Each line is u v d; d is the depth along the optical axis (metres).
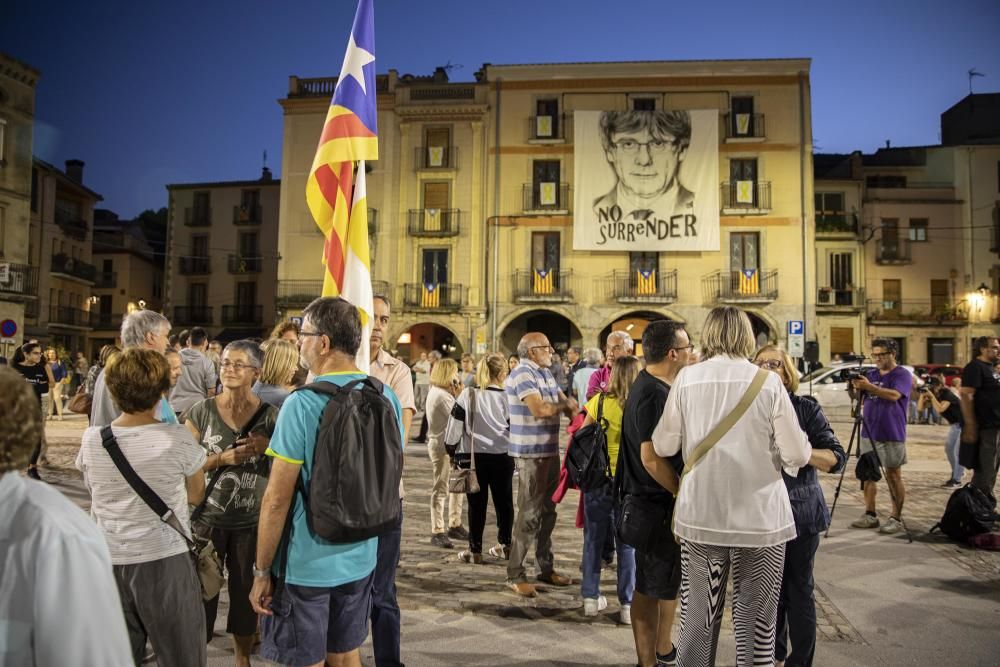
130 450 2.67
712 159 26.42
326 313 2.61
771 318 26.20
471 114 27.67
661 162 26.53
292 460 2.38
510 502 5.87
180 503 2.77
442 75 30.02
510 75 27.75
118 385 2.70
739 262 26.70
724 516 2.81
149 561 2.66
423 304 27.38
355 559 2.48
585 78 27.38
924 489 9.70
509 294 27.31
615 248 26.55
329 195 4.41
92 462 2.69
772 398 2.84
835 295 31.03
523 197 27.42
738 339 2.98
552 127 27.58
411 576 5.35
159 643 2.68
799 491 3.44
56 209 33.03
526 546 4.92
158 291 42.91
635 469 3.53
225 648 3.90
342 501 2.30
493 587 5.08
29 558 1.25
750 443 2.83
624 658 3.87
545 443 4.99
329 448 2.33
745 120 26.84
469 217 27.66
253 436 3.46
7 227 24.00
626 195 26.56
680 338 3.56
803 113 26.67
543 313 29.14
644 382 3.54
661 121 26.56
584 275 27.09
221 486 3.41
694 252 26.73
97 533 1.34
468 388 5.80
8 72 23.88
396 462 2.48
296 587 2.38
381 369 4.12
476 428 5.70
